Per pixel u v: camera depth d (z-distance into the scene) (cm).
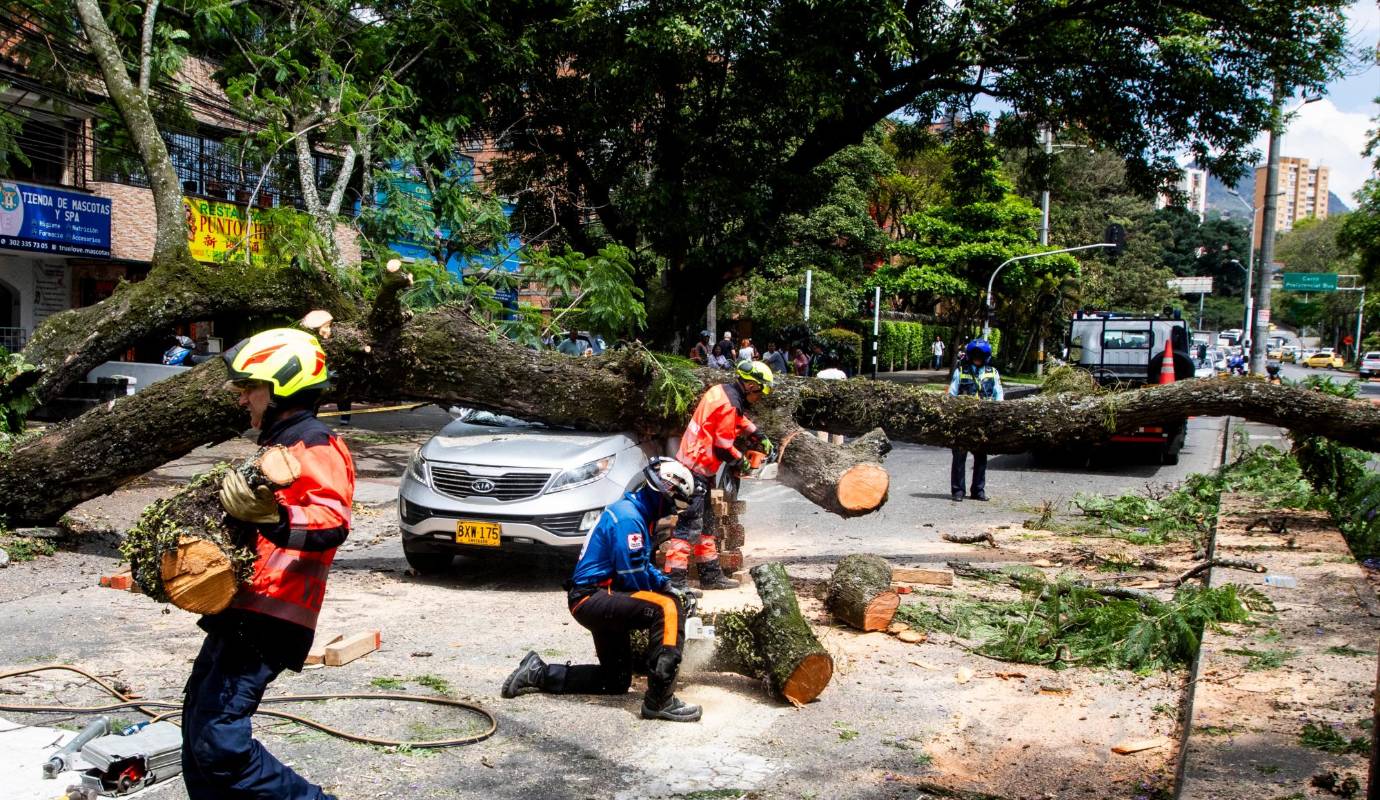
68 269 2070
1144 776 422
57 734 436
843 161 3775
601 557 495
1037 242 4491
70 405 1517
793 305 3791
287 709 487
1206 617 585
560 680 517
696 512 731
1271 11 1612
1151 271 5919
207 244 1923
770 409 821
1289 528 933
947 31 1592
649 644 484
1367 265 4078
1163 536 990
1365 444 914
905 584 790
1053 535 1025
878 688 544
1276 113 1730
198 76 1761
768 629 524
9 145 1358
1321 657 524
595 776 418
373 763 423
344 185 1159
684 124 1673
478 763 428
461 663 571
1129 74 1745
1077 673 576
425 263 983
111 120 1273
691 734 470
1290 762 377
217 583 287
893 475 1530
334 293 920
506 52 1538
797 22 1510
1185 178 1905
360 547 933
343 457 312
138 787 389
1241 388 909
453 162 1326
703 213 1661
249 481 288
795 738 467
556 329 937
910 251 4069
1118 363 1866
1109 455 1678
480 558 879
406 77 1498
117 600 688
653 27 1467
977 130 2069
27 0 1147
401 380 817
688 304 1778
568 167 1825
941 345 5038
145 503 1048
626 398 825
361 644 580
